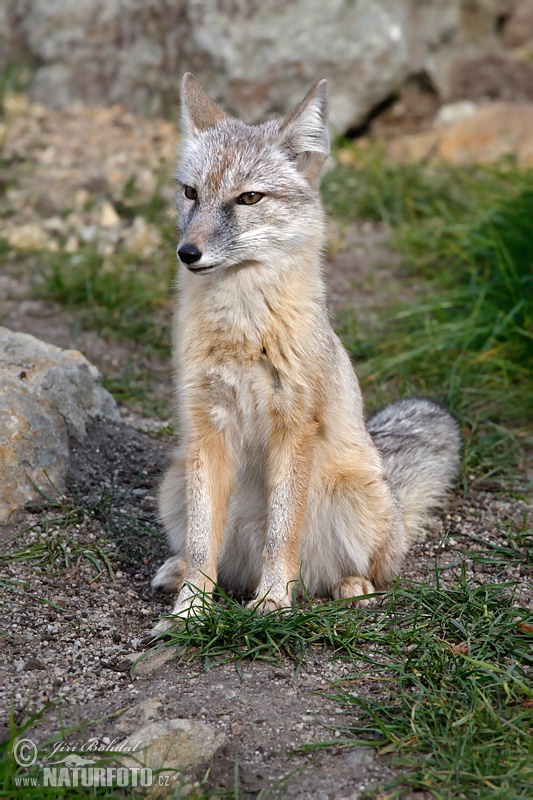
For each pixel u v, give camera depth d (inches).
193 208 327.9
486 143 837.8
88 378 426.9
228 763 251.9
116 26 843.4
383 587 362.0
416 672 286.8
